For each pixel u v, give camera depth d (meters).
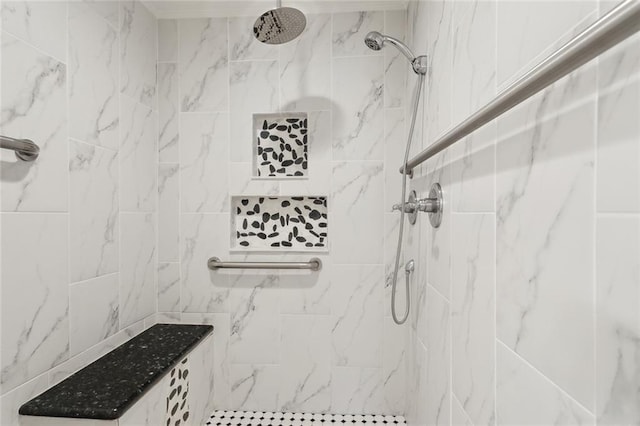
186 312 1.74
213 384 1.72
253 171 1.73
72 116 1.18
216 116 1.72
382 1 1.63
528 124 0.56
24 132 1.00
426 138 1.22
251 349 1.72
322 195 1.69
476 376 0.77
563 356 0.47
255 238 1.79
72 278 1.18
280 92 1.70
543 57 0.52
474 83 0.79
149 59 1.67
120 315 1.46
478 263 0.76
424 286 1.23
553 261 0.49
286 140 1.79
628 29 0.31
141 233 1.61
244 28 1.71
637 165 0.36
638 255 0.35
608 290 0.39
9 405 0.95
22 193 0.99
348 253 1.68
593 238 0.42
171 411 1.31
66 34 1.16
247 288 1.72
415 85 1.42
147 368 1.23
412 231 1.43
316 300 1.70
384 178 1.67
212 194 1.73
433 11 1.13
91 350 1.28
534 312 0.54
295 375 1.71
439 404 1.04
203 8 1.69
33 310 1.03
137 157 1.58
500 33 0.66
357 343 1.68
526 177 0.57
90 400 1.02
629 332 0.36
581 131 0.44
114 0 1.42
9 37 0.96
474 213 0.78
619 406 0.38
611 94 0.39
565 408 0.47
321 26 1.68
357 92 1.67
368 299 1.68
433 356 1.11
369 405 1.68
